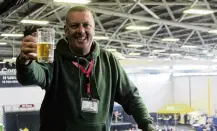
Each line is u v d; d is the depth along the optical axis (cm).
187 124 2028
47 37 141
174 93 2766
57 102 184
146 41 1559
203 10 754
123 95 204
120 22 1227
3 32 1287
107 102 194
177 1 905
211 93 2495
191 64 1619
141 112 197
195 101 2609
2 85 1325
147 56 2303
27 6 973
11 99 1333
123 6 916
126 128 1609
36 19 948
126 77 209
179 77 2727
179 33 1534
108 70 200
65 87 184
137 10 1027
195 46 1688
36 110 1255
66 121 183
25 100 1349
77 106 184
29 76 152
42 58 140
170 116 2055
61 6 884
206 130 1684
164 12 1069
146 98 2684
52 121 185
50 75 178
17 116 1221
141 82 2680
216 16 1130
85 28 181
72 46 186
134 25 1048
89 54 193
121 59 1686
